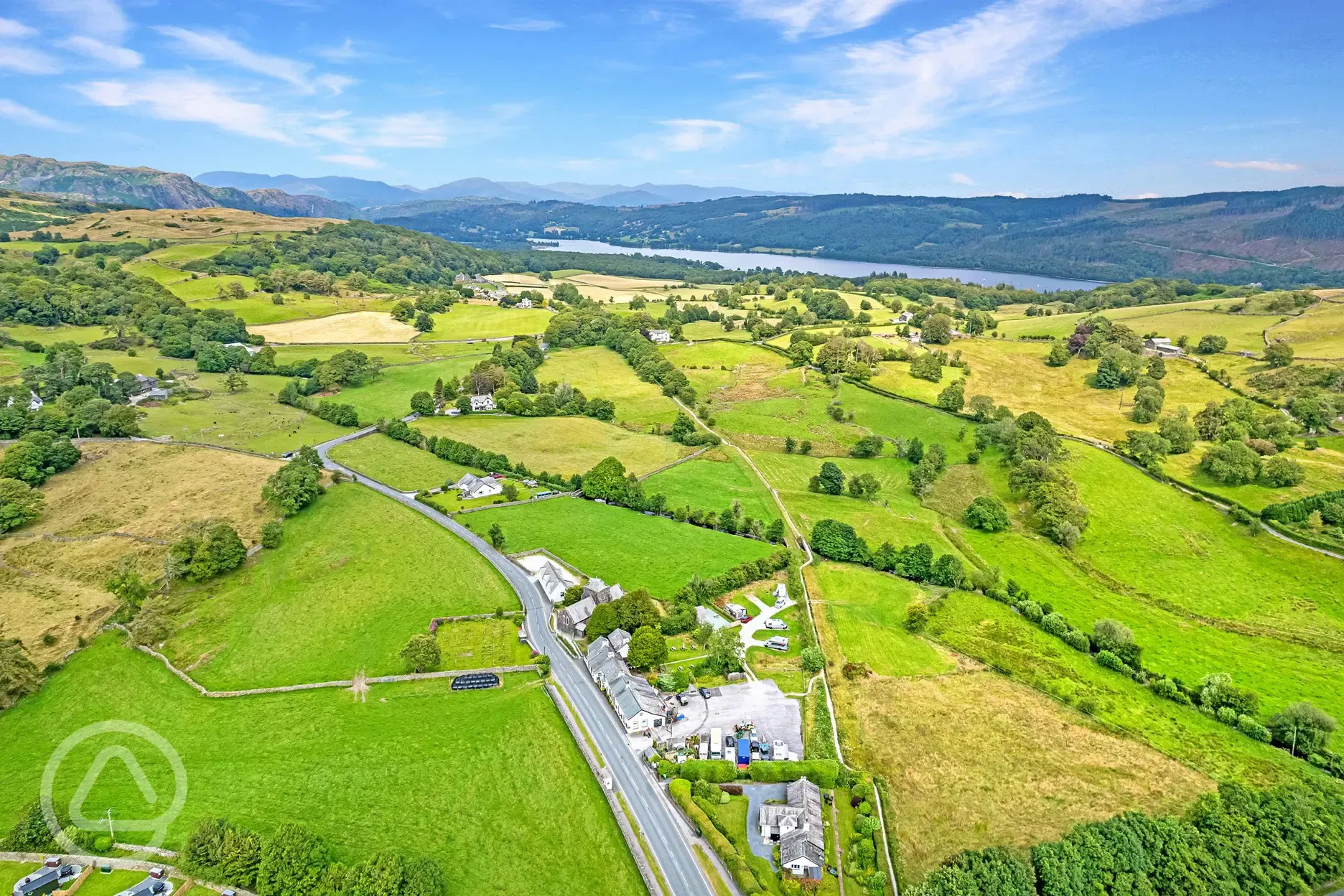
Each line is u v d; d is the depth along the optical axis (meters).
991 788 84.38
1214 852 75.31
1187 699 99.94
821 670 105.81
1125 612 124.19
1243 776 86.62
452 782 83.50
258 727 91.94
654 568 131.75
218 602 118.19
